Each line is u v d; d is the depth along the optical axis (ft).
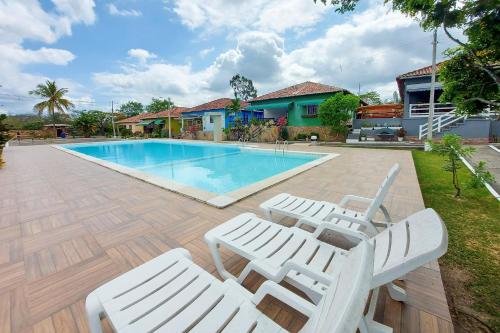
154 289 5.51
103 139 102.53
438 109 56.95
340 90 64.85
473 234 10.89
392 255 4.73
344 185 19.11
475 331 5.93
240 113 84.53
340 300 2.55
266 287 5.11
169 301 5.18
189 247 9.98
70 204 15.62
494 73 9.35
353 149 44.93
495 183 19.29
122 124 139.95
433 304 6.54
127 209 14.44
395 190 17.15
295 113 73.56
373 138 55.72
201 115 93.35
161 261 6.52
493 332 5.88
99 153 56.95
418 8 7.34
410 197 15.55
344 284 2.86
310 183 19.86
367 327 4.90
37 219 13.23
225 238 8.12
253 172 34.42
